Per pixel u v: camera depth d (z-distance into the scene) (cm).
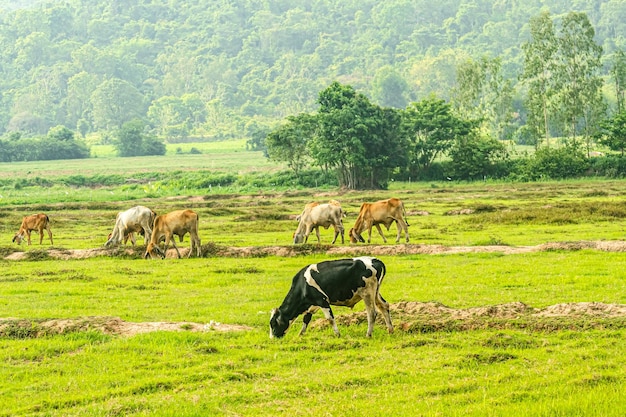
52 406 1176
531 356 1341
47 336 1628
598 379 1184
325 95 9256
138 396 1212
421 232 3794
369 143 9019
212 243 3241
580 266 2362
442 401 1132
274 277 2467
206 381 1267
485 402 1110
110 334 1620
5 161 16550
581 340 1416
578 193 6278
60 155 17188
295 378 1268
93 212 6291
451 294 1966
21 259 3231
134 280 2475
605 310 1623
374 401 1141
